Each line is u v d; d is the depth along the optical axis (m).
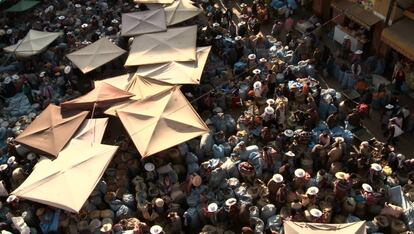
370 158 17.44
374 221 15.64
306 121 18.88
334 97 20.03
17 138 18.17
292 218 15.71
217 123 19.72
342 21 23.70
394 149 18.58
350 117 18.86
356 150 18.33
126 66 21.41
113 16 27.09
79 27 26.81
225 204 16.16
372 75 21.70
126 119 18.27
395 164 17.06
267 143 18.61
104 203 17.19
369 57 21.98
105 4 28.22
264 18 25.97
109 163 17.45
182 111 18.33
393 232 15.48
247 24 25.75
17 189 16.31
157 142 17.27
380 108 20.23
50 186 16.12
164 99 18.73
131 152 18.59
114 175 18.02
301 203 16.06
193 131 17.64
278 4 26.19
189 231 16.59
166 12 24.77
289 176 17.16
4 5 29.75
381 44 21.94
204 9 27.66
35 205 17.00
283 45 24.52
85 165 16.69
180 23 25.31
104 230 15.69
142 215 16.70
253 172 17.03
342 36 23.55
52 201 15.67
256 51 23.33
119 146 18.75
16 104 22.48
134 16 24.45
